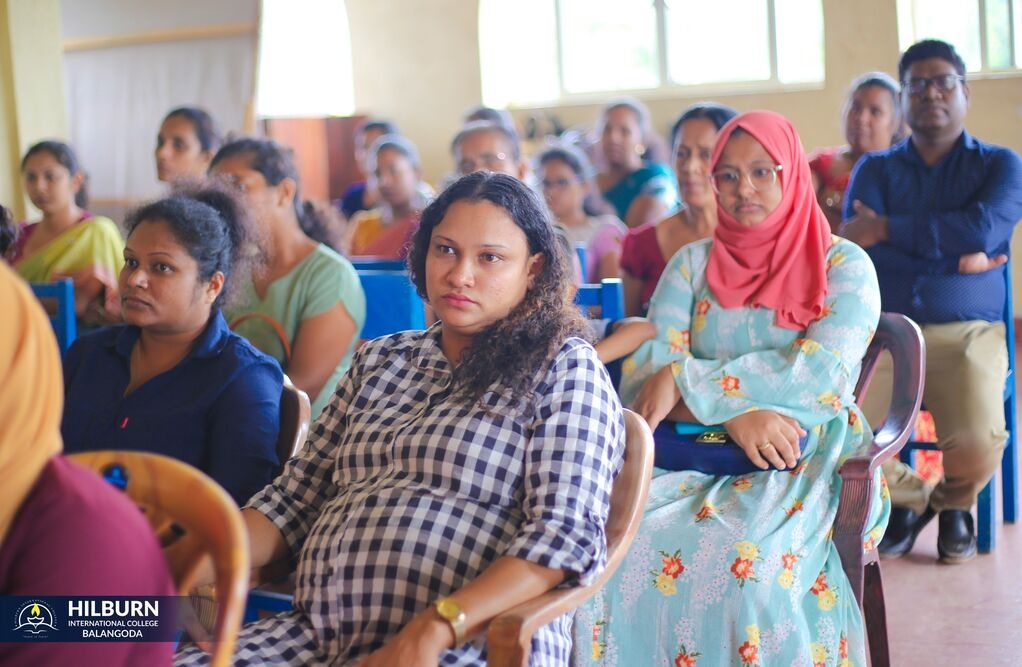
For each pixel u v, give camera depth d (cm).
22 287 97
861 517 217
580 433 162
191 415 209
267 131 839
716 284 254
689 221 330
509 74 886
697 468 238
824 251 249
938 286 331
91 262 382
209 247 213
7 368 94
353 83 919
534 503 159
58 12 570
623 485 170
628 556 218
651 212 483
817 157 419
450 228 173
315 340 290
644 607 216
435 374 178
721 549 213
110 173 678
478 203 173
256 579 178
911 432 232
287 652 161
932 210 340
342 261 299
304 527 182
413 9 895
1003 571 322
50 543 97
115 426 212
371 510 164
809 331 244
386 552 159
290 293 292
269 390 213
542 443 162
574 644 218
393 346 186
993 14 732
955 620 288
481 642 156
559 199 440
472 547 160
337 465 178
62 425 215
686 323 259
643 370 255
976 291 331
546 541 153
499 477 163
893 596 306
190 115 401
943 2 745
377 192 506
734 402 236
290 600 175
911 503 339
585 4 855
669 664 215
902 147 351
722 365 243
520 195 175
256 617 185
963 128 346
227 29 630
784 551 214
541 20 870
